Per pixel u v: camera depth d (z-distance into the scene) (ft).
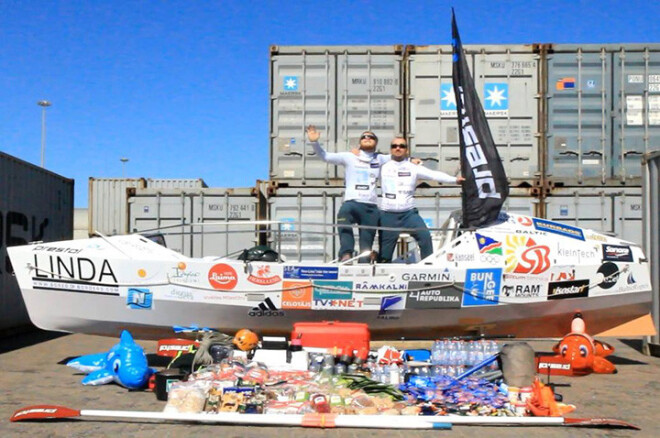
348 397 15.65
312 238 33.35
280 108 33.68
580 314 21.91
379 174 23.34
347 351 18.92
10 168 29.27
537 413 15.24
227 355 18.76
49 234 34.19
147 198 36.29
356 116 33.53
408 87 33.55
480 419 14.70
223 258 22.36
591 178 33.17
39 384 19.02
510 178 33.27
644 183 25.98
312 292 20.76
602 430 14.46
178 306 20.83
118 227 53.06
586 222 33.09
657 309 25.57
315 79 33.71
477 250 21.39
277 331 21.48
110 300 20.80
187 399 15.08
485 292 21.09
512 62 33.47
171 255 21.97
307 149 33.55
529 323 22.15
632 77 33.30
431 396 16.22
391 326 21.43
